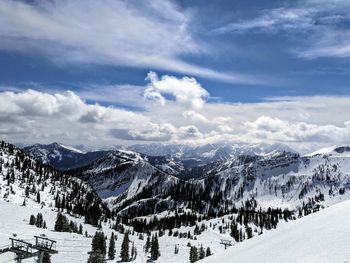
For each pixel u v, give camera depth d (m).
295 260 15.66
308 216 25.55
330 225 18.83
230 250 26.55
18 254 41.84
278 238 22.12
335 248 15.05
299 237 19.39
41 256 42.00
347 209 20.84
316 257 14.94
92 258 149.25
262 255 19.31
